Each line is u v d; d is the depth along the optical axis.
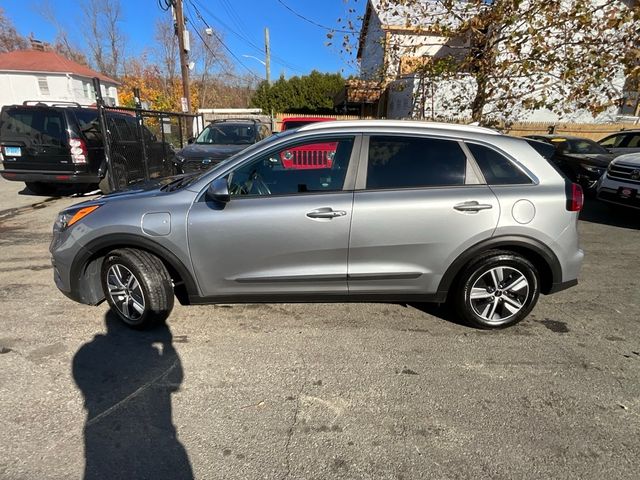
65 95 31.70
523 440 2.15
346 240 2.93
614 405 2.42
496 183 3.00
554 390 2.55
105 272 3.16
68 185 9.53
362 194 2.93
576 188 3.03
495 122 6.54
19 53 32.53
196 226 2.93
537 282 3.12
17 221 6.70
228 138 9.59
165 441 2.12
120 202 3.08
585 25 5.21
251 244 2.95
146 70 35.75
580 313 3.59
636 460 2.02
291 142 2.98
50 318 3.37
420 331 3.24
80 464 1.97
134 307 3.13
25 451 2.04
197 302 3.16
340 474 1.93
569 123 14.36
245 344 3.03
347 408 2.38
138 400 2.42
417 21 6.94
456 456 2.04
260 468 1.96
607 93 5.63
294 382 2.61
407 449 2.09
